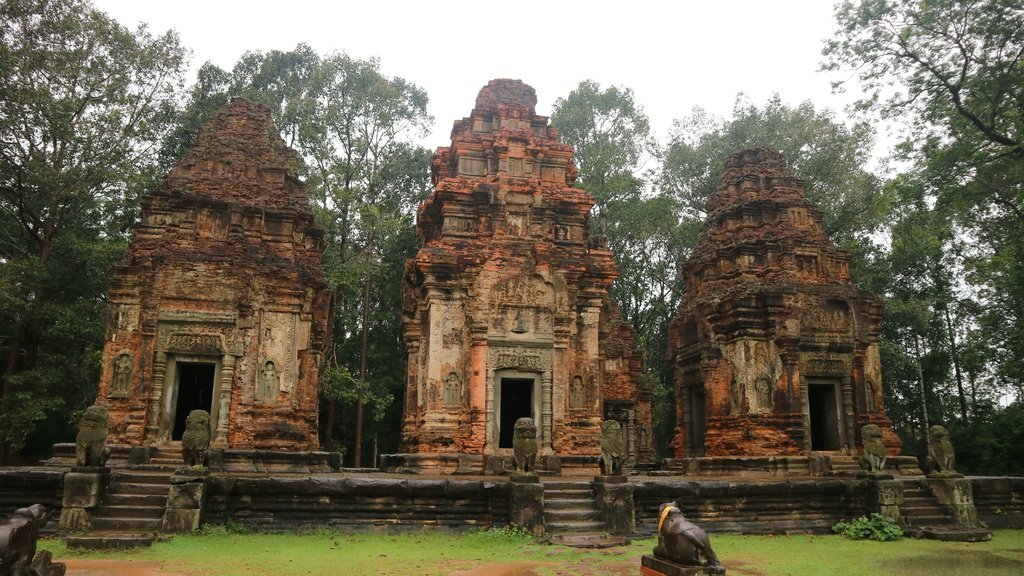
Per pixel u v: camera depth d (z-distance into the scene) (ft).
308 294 72.69
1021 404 107.65
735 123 133.59
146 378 63.26
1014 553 47.19
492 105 84.17
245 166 74.08
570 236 79.41
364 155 125.70
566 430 71.72
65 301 97.09
